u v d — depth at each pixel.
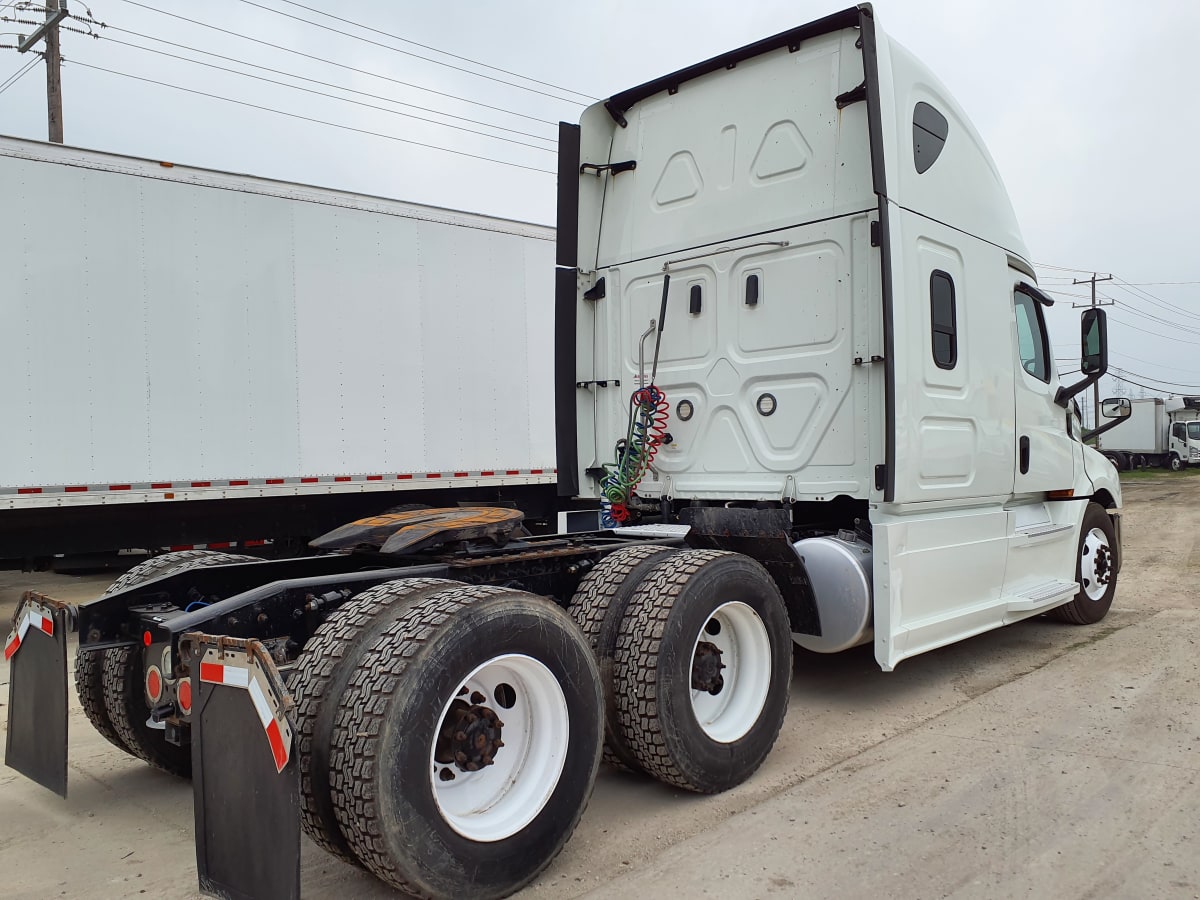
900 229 4.23
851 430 4.34
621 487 5.21
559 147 5.34
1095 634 6.23
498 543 3.68
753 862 2.90
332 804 2.43
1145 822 3.15
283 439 7.84
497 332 9.31
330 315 8.11
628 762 3.46
